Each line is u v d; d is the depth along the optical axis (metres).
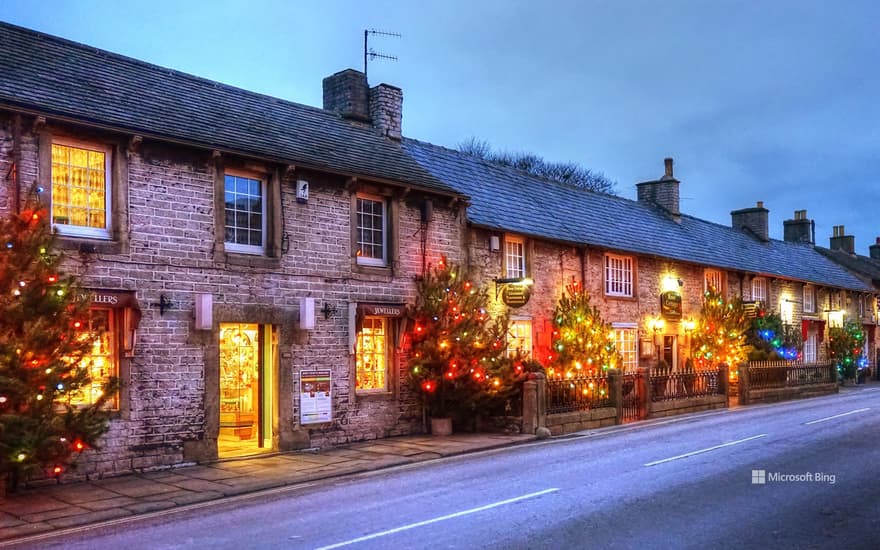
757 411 20.66
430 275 16.06
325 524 8.00
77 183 11.28
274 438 13.41
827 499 9.01
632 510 8.45
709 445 13.59
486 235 18.25
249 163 13.20
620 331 23.02
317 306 14.11
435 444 14.23
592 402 17.62
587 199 26.30
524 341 19.33
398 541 7.24
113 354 11.45
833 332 35.78
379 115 18.83
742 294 29.31
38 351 9.05
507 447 14.22
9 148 10.43
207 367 12.36
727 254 29.88
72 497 9.68
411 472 11.46
